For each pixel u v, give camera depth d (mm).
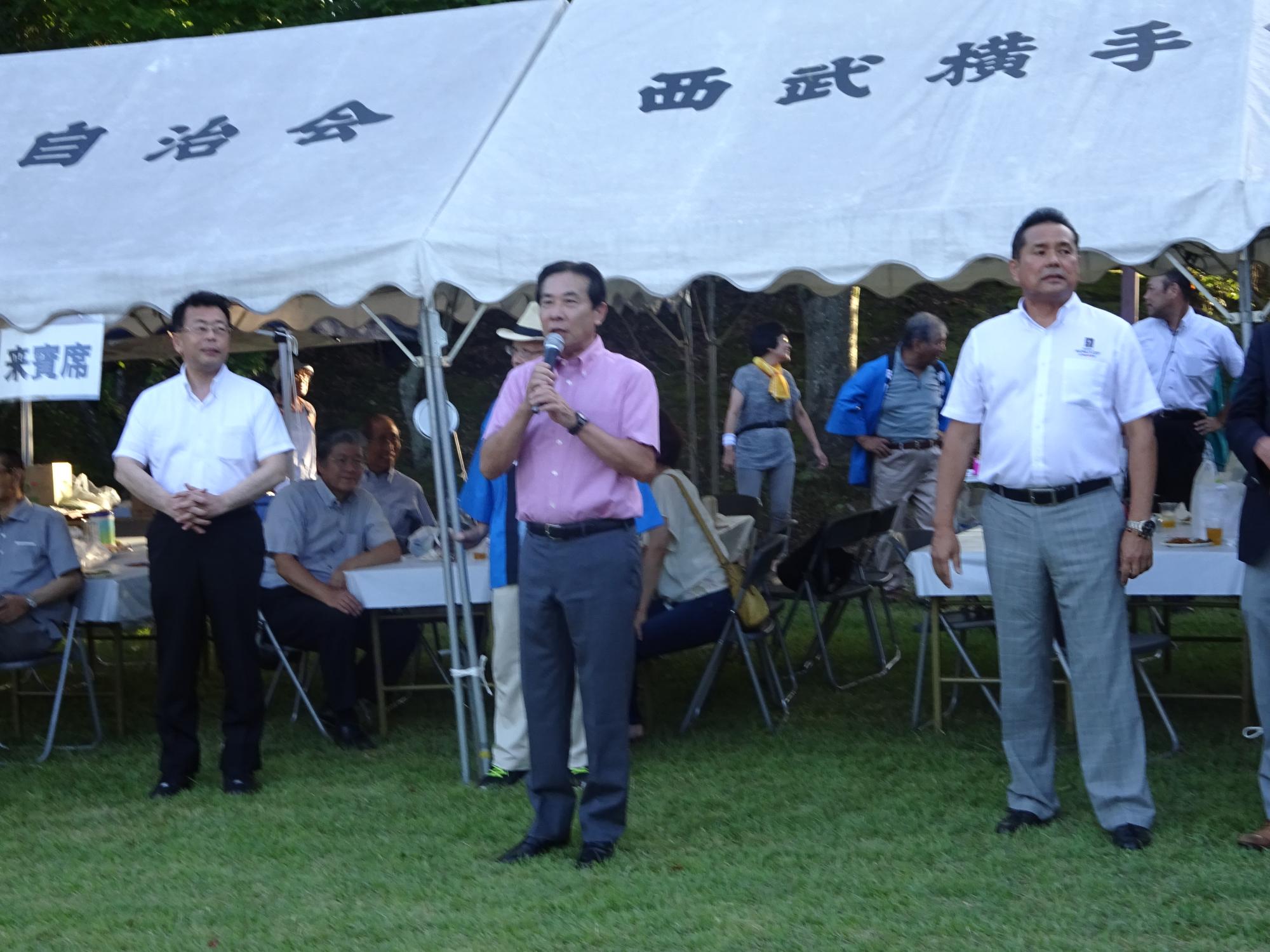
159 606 4824
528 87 5551
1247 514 3791
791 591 6426
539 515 3779
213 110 5977
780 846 4105
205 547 4758
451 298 7594
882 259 4402
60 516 5750
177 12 11117
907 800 4555
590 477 3729
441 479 4945
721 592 5500
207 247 5012
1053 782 4191
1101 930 3369
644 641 5363
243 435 4785
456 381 15695
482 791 4855
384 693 5891
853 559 6508
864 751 5250
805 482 12516
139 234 5203
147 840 4438
